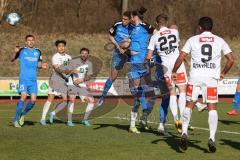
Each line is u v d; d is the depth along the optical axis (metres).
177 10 99.38
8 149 20.44
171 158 18.67
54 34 85.81
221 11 100.50
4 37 81.25
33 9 94.00
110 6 98.69
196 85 19.70
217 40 19.62
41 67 29.00
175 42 24.59
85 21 94.06
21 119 28.50
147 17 96.38
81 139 23.16
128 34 26.66
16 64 72.38
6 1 89.75
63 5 96.44
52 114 30.11
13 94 55.25
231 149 20.64
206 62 19.53
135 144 21.77
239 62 78.50
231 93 57.53
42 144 21.69
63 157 18.81
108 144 21.75
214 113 19.59
